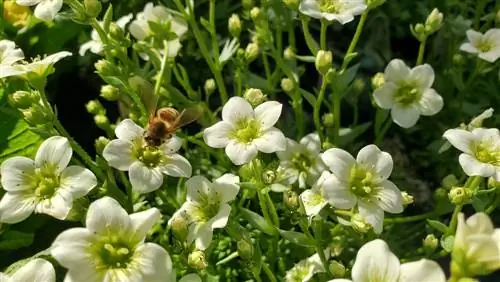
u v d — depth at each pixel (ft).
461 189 0.52
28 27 0.75
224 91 0.69
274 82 0.72
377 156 0.52
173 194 0.65
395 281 0.41
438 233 0.62
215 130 0.54
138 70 0.67
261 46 0.69
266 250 0.63
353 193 0.51
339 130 0.67
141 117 0.63
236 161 0.53
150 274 0.44
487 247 0.38
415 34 0.65
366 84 0.81
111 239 0.45
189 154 0.70
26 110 0.55
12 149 0.67
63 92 0.83
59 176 0.52
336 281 0.41
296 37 0.86
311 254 0.61
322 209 0.54
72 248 0.44
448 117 0.76
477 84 0.78
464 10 0.80
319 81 0.82
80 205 0.53
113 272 0.44
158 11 0.70
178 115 0.54
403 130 0.78
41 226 0.67
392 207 0.52
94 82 0.83
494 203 0.57
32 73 0.55
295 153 0.62
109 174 0.59
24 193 0.51
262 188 0.55
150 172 0.52
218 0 0.84
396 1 0.85
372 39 0.85
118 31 0.63
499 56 0.66
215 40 0.67
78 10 0.61
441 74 0.78
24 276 0.44
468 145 0.53
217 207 0.54
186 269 0.56
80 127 0.81
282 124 0.76
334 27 0.87
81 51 0.71
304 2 0.60
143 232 0.46
